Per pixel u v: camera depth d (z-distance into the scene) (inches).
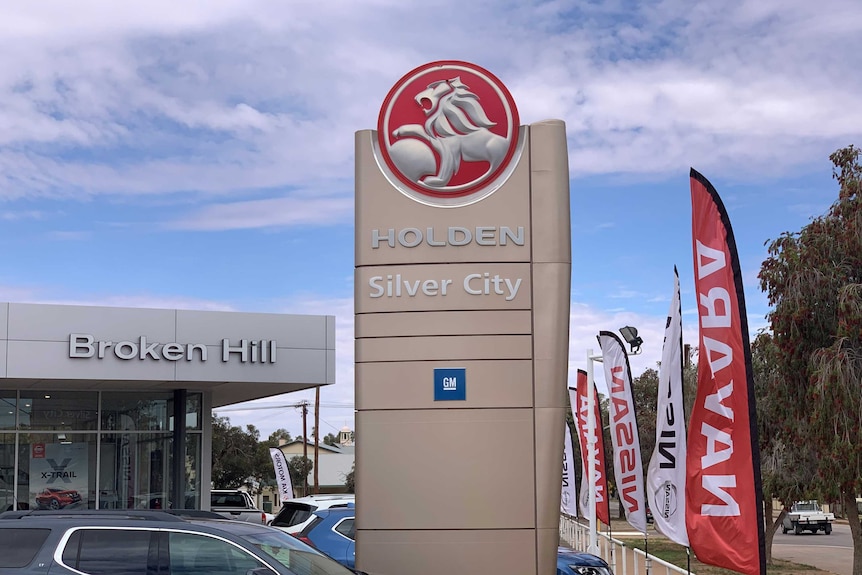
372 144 509.0
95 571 326.3
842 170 852.6
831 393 744.3
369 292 498.6
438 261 497.7
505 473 482.3
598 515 1010.1
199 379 812.0
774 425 1002.7
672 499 506.0
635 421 693.9
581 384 1027.9
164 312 807.1
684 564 1083.9
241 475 2527.1
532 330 492.7
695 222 403.5
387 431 487.8
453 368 489.4
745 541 378.9
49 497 871.7
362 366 493.7
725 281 392.5
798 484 961.5
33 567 324.2
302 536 594.2
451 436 485.1
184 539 335.3
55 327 772.0
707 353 395.2
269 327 840.9
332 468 3878.0
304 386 894.4
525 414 486.6
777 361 886.4
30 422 874.1
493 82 508.7
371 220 502.3
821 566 1230.3
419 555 477.7
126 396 911.0
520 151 504.7
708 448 392.8
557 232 498.9
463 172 503.2
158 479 912.3
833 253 841.5
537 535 478.6
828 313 837.8
